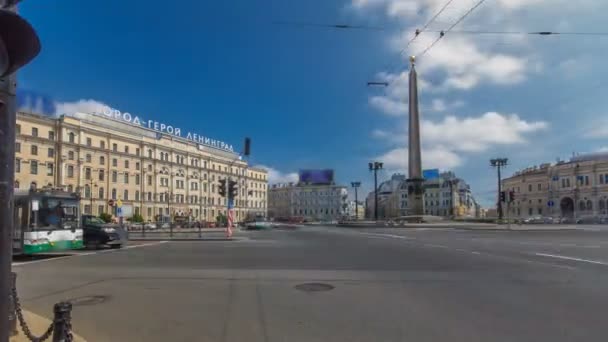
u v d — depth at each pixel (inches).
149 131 4183.1
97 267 518.6
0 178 143.9
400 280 390.3
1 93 142.3
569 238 991.6
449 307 281.0
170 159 4291.3
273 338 219.6
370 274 428.1
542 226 1994.3
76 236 716.0
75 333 232.2
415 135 1820.9
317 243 886.4
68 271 484.7
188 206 4478.3
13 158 149.7
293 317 260.8
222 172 5027.1
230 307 289.1
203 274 441.1
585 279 386.3
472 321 246.1
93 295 338.0
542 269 451.2
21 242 641.6
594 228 1675.7
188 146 4569.4
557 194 4574.3
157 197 4106.8
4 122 144.5
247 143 1121.4
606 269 449.1
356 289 347.9
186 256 638.5
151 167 4077.3
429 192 5812.0
